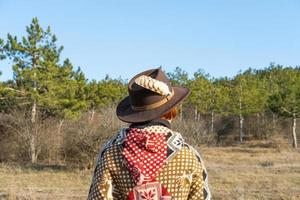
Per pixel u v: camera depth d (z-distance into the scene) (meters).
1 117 29.72
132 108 2.33
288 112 48.22
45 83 29.17
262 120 59.69
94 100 38.84
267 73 74.50
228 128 60.38
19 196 13.25
